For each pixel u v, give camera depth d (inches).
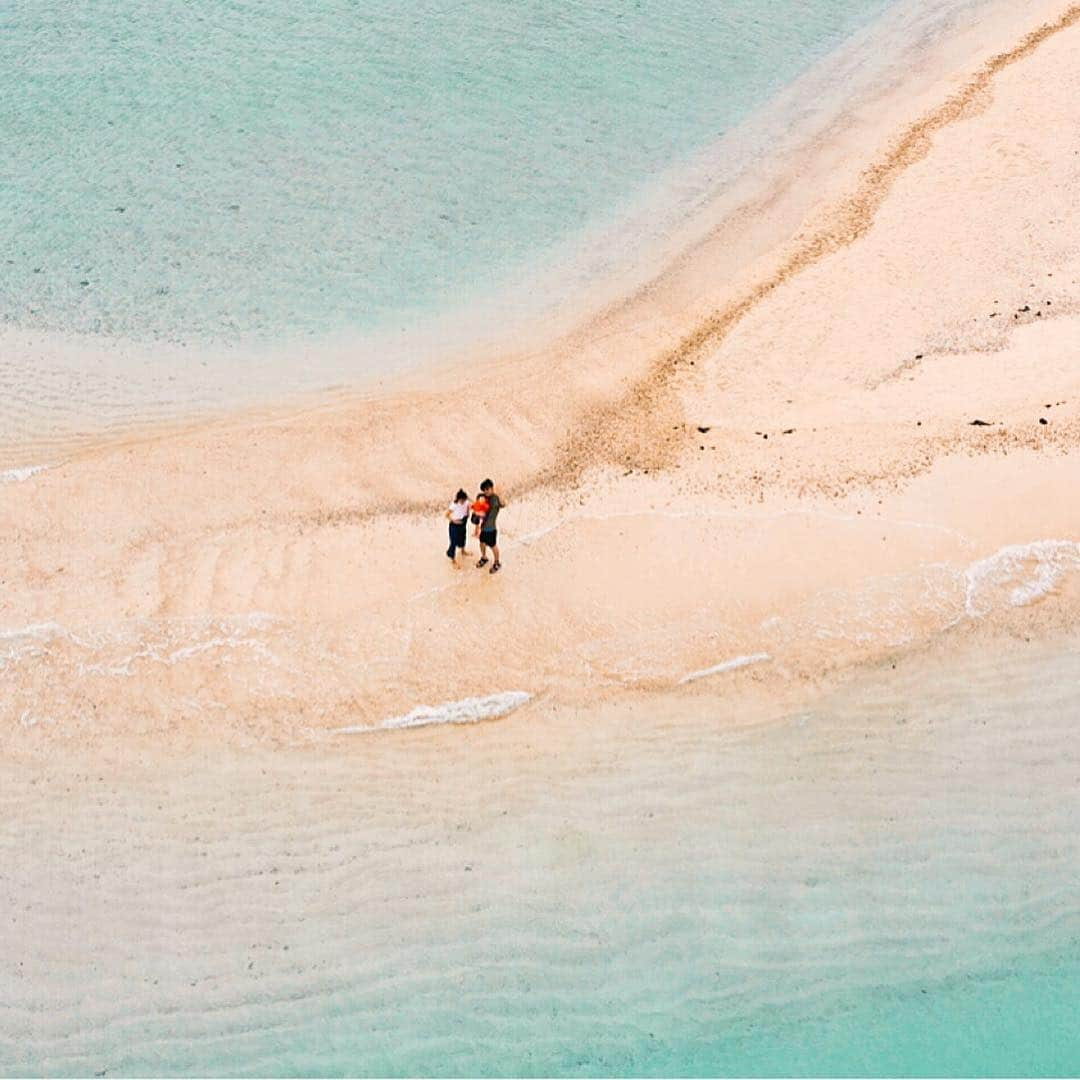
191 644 629.0
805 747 585.0
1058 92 1181.1
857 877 533.6
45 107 1250.6
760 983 500.4
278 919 525.0
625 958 509.7
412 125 1211.2
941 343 858.8
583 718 599.2
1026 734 584.1
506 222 1066.1
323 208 1090.1
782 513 681.0
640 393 845.8
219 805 566.3
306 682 612.1
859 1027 484.7
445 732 594.2
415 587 653.3
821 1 1469.0
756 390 834.2
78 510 737.0
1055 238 968.9
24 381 877.2
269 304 969.5
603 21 1416.1
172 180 1131.9
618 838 550.9
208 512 735.7
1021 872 532.4
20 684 614.2
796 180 1101.7
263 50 1354.6
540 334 922.7
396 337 927.7
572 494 733.3
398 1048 485.1
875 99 1226.6
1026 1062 469.4
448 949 514.3
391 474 772.6
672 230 1045.2
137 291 985.5
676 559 655.8
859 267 962.7
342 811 563.5
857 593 636.1
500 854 546.0
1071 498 674.2
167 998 501.4
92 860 546.3
